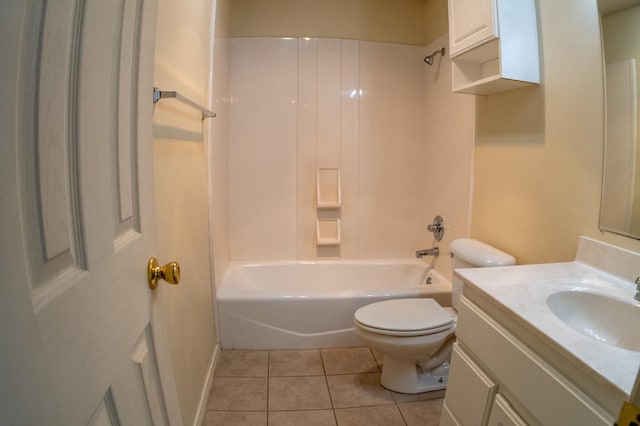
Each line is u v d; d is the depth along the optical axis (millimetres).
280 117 2615
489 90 1655
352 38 2594
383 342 1616
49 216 409
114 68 572
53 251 415
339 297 2137
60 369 414
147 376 696
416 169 2773
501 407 970
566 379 776
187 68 1459
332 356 2098
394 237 2832
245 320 2137
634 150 1095
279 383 1854
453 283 1843
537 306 953
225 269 2473
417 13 2625
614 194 1158
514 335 948
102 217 530
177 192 1344
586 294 1078
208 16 1865
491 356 1029
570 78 1310
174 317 1272
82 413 458
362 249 2822
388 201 2789
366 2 2574
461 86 1635
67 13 435
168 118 1239
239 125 2592
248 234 2715
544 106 1438
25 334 357
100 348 513
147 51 718
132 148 661
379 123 2697
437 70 2463
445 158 2363
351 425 1571
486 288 1074
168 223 1231
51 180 415
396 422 1593
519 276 1171
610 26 1147
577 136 1289
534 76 1439
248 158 2637
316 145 2670
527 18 1424
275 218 2721
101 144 531
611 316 1028
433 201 2572
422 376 1833
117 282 576
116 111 586
